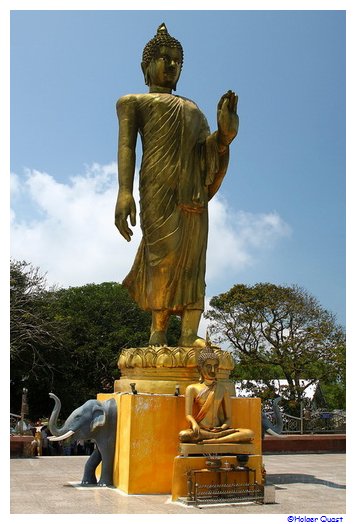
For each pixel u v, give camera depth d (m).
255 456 9.98
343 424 25.86
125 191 11.72
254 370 36.84
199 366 10.24
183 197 11.77
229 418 10.34
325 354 36.38
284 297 37.81
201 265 12.10
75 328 42.47
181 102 12.09
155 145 11.82
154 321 12.07
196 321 11.98
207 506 8.92
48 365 35.47
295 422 24.61
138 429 10.09
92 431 10.98
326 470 14.98
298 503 9.54
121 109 12.06
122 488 10.24
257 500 9.44
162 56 12.74
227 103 11.46
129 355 11.53
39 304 38.28
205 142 12.12
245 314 37.84
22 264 38.28
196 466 9.50
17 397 37.75
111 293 47.47
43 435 22.22
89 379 42.28
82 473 13.66
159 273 11.70
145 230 11.87
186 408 10.05
